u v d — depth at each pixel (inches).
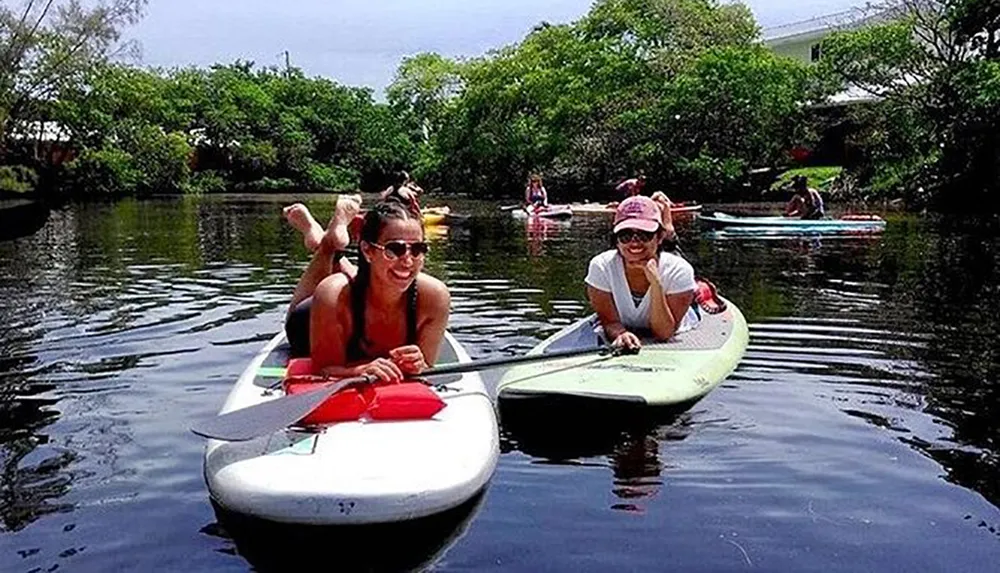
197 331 285.1
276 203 1290.6
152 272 442.9
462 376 180.2
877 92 1149.1
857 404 199.5
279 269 457.7
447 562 124.3
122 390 213.0
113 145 1571.1
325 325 168.2
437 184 1835.6
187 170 1761.8
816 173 1246.9
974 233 660.7
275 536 131.8
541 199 993.5
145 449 170.6
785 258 500.7
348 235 215.2
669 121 1238.3
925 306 333.7
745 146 1222.3
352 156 2240.4
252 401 163.9
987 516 140.3
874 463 162.9
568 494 147.5
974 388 213.9
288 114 2140.7
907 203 1025.5
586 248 569.6
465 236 669.9
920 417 190.5
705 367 210.5
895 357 245.1
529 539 130.9
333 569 122.9
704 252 533.3
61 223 825.5
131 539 132.1
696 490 149.6
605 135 1322.6
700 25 1392.7
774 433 178.7
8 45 1293.1
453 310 326.0
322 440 145.3
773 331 281.1
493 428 158.6
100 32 1418.6
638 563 123.8
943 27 1115.3
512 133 1531.7
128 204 1226.6
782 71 1204.5
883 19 1217.4
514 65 1572.3
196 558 126.1
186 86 1991.9
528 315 314.7
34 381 221.5
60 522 138.3
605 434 177.3
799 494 148.3
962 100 969.5
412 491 131.2
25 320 304.2
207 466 141.9
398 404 153.6
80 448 171.8
